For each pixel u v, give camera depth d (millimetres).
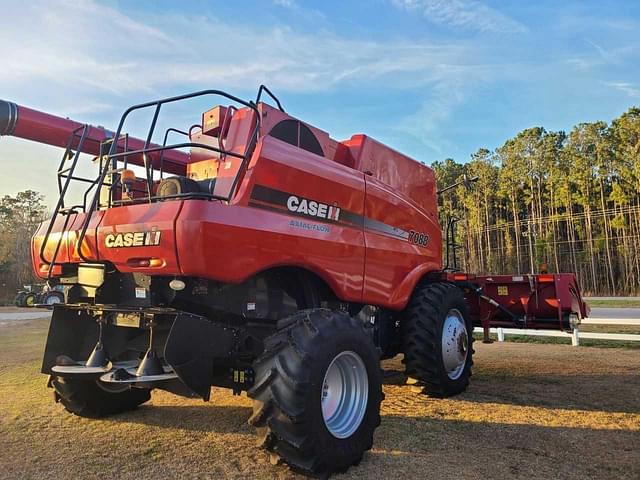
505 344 10133
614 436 3959
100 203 4344
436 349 5160
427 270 5516
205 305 3582
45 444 3824
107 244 3545
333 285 4039
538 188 57469
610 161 51344
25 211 54188
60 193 4219
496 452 3635
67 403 4414
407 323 5242
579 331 10758
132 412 4789
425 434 4090
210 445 3809
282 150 3773
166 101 3670
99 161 4395
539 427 4238
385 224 4820
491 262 56125
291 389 3035
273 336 3348
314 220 3934
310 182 3924
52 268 3938
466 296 7406
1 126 4344
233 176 3877
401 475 3229
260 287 3898
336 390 3525
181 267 3082
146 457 3529
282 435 3023
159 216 3201
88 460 3455
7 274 46625
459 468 3328
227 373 3816
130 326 3629
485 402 5172
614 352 8680
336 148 5039
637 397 5270
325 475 3154
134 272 3441
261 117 4137
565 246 51875
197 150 4574
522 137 59219
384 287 4668
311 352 3152
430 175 6328
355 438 3383
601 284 48781
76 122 4750
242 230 3246
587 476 3150
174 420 4516
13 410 4898
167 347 3014
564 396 5371
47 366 4027
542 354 8578
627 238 47562
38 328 16109
